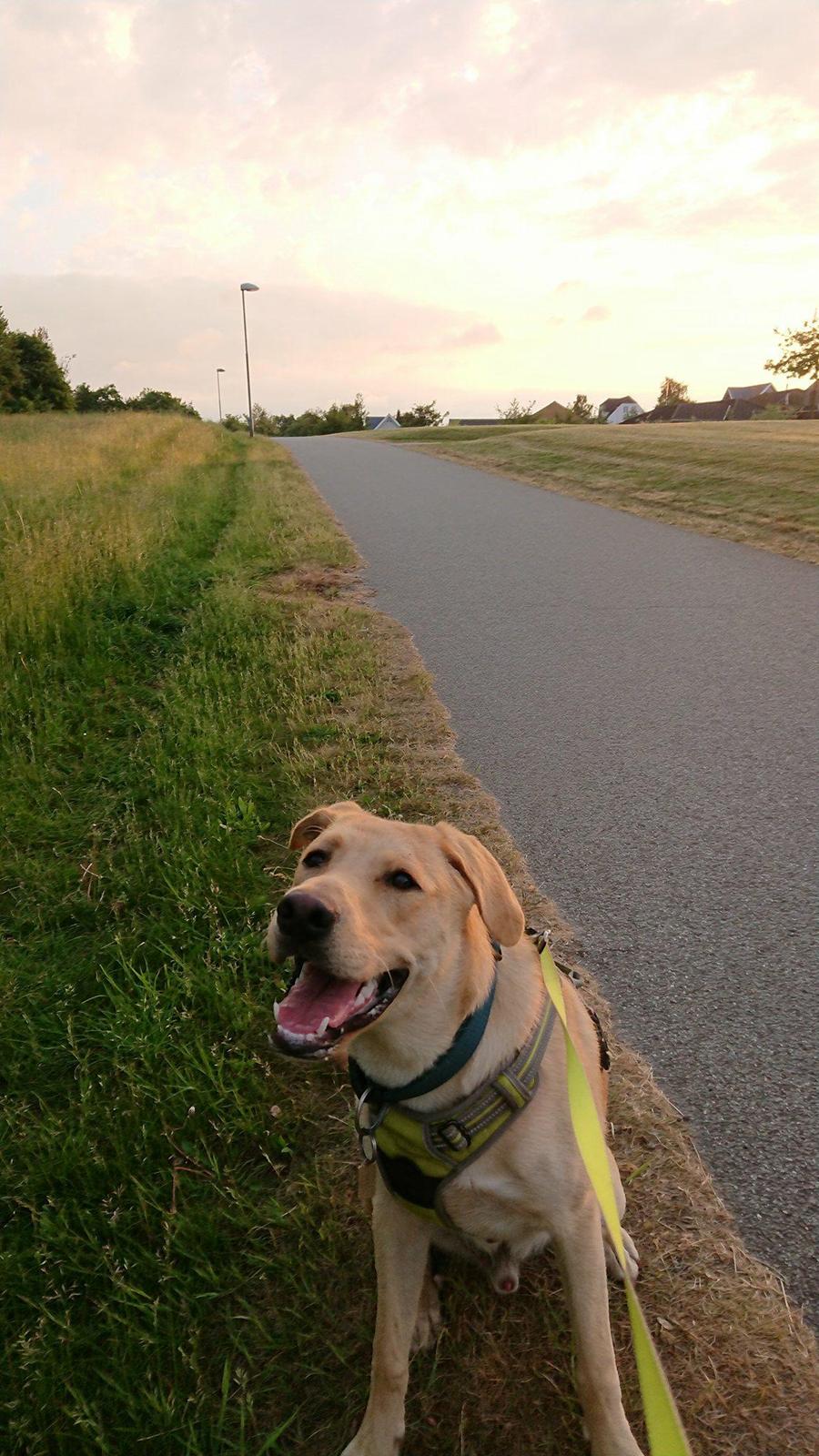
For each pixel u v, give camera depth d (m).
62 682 7.27
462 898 2.27
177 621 8.99
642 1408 2.24
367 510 18.03
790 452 19.30
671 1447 1.74
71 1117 3.16
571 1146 2.18
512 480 21.78
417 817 5.20
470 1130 2.10
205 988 3.61
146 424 36.12
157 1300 2.44
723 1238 2.58
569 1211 2.16
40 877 4.63
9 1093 3.31
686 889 4.38
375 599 10.71
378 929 2.09
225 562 12.05
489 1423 2.23
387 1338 2.17
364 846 2.26
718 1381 2.22
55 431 31.73
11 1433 2.25
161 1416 2.24
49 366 69.50
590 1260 2.14
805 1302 2.39
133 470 21.22
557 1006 2.48
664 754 5.97
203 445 32.19
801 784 5.39
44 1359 2.38
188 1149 2.95
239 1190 2.87
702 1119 3.01
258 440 44.81
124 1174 2.88
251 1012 3.51
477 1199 2.18
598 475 20.50
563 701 7.09
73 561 9.79
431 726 6.61
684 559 11.95
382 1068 2.19
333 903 1.99
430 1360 2.40
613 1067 3.26
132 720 6.58
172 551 12.00
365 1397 2.32
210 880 4.36
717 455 20.28
